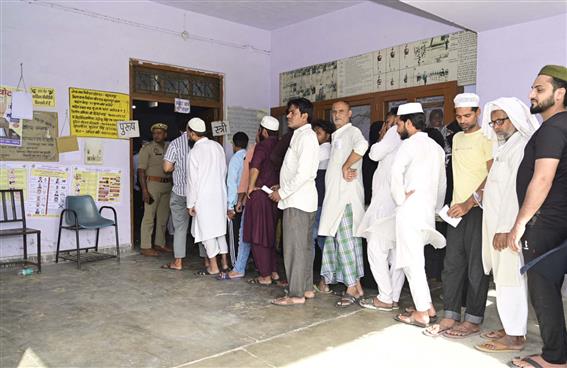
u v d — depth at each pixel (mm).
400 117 3182
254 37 6836
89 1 5312
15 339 2928
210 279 4406
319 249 4660
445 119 4918
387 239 3395
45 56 5043
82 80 5301
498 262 2707
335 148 3729
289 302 3635
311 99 6398
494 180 2727
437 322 3240
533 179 2334
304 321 3271
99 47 5414
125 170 5668
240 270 4453
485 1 3641
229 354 2723
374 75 5609
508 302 2695
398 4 5305
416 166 3078
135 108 7980
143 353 2732
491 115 2742
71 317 3332
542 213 2402
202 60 6316
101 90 5445
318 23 6277
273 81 7000
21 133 4926
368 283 4105
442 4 3717
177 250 4785
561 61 3947
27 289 4039
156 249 5727
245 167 4438
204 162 4402
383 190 3428
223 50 6516
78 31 5254
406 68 5273
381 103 5547
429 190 3109
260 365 2580
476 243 2945
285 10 6039
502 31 4305
